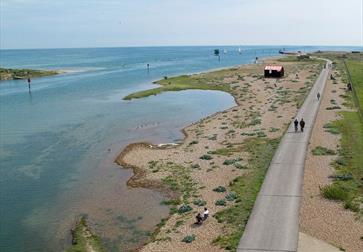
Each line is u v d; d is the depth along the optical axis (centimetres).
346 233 3372
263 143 6181
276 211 3744
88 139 7294
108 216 4169
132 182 5059
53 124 8619
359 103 8912
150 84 15025
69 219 4144
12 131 8069
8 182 5247
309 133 6469
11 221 4134
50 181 5247
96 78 18088
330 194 4031
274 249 3122
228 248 3198
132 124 8388
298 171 4741
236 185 4541
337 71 15325
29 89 14200
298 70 16550
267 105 9425
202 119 8581
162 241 3512
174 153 6122
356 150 5572
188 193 4541
